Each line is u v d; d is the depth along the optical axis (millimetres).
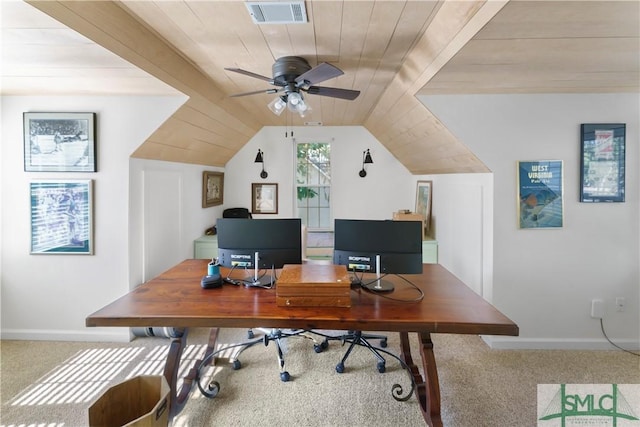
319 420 1938
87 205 2793
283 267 2004
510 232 2723
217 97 3053
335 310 1656
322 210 4906
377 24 1759
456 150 2920
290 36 1915
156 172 3217
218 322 1571
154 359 2574
